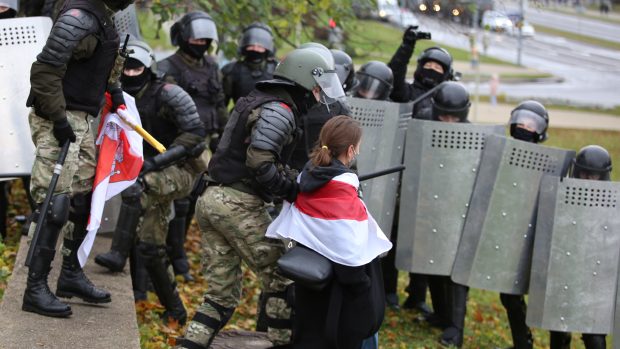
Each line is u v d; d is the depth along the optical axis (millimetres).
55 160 4695
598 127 24688
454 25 10320
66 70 4660
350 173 4613
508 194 6871
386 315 7883
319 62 4801
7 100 6277
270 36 8453
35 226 4848
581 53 45531
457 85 7199
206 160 6789
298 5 9281
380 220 6996
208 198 4844
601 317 6734
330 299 4512
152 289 7254
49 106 4469
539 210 6770
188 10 9156
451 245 7012
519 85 33281
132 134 5191
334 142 4602
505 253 6918
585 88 33594
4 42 6285
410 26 7953
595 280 6711
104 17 4656
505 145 6852
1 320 4680
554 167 6836
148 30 11836
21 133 6289
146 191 6047
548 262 6715
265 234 4793
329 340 4492
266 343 5656
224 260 4965
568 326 6734
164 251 6297
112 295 5547
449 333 7219
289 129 4672
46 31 6367
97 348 4547
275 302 4969
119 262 6004
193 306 7219
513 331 7172
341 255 4469
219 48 9273
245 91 8438
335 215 4508
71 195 5043
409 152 7039
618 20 61156
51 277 5609
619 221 6691
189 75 7652
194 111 6164
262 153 4566
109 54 4773
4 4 6375
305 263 4453
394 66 8000
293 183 4656
